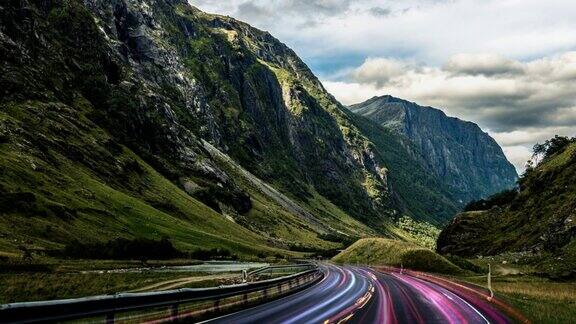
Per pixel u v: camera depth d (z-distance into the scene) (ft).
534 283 200.13
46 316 38.78
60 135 518.37
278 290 116.78
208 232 537.24
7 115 470.80
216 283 153.28
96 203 406.00
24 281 116.88
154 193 571.28
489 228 479.82
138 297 51.42
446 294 125.70
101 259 267.59
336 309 86.07
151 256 306.35
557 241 322.34
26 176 366.02
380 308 88.89
